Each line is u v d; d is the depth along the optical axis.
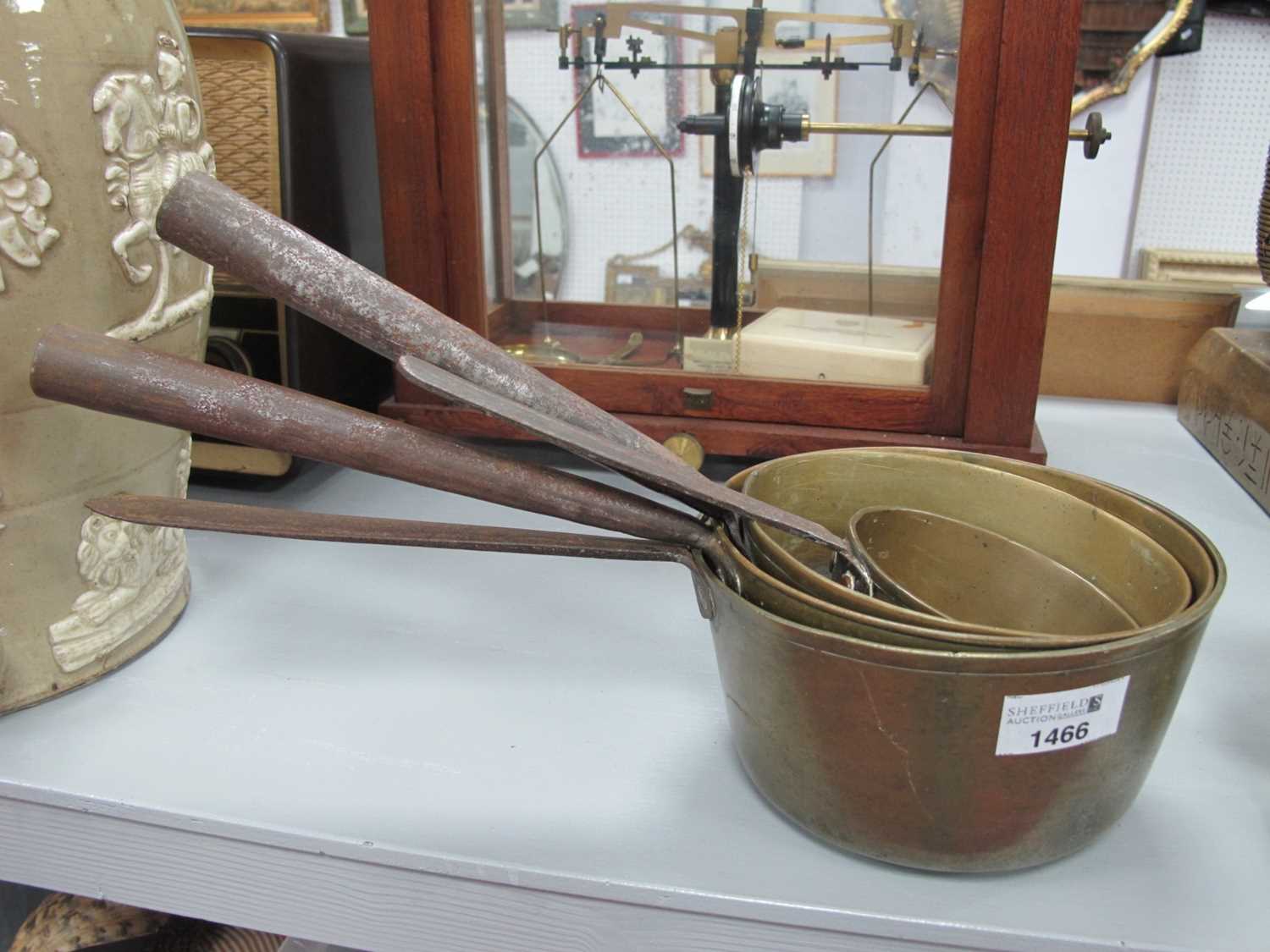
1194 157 1.09
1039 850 0.44
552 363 0.82
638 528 0.48
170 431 0.58
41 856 0.52
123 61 0.47
